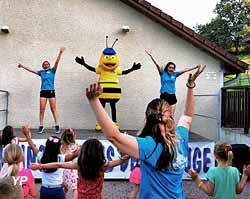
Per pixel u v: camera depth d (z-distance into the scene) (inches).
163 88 470.9
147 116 124.9
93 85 107.0
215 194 178.9
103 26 531.5
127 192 367.2
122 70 525.0
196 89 537.3
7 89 527.2
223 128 522.6
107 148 404.2
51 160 244.4
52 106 475.8
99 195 199.2
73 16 529.3
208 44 522.6
